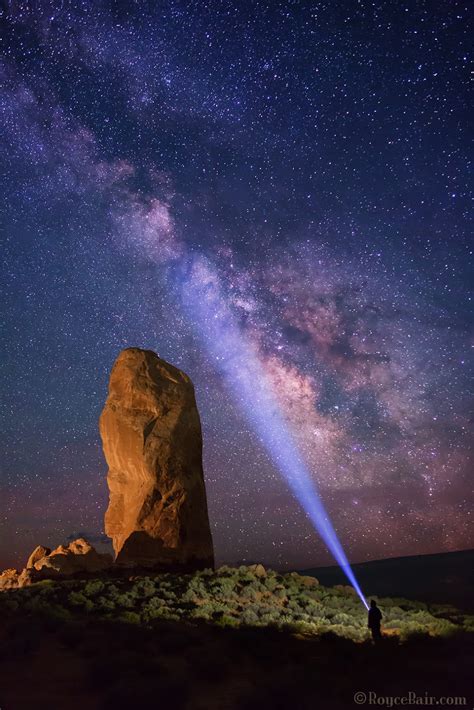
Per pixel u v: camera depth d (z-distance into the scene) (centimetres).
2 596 2098
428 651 1683
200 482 2812
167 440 2736
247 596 2316
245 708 1123
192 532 2673
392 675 1366
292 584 2648
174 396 2859
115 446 2791
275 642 1731
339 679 1338
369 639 1864
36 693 1250
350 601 2534
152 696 1132
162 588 2227
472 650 1650
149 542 2566
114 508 2769
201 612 2006
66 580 2350
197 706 1167
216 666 1408
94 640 1611
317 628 1998
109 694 1144
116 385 2903
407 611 2506
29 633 1655
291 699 1121
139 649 1562
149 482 2658
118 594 2106
